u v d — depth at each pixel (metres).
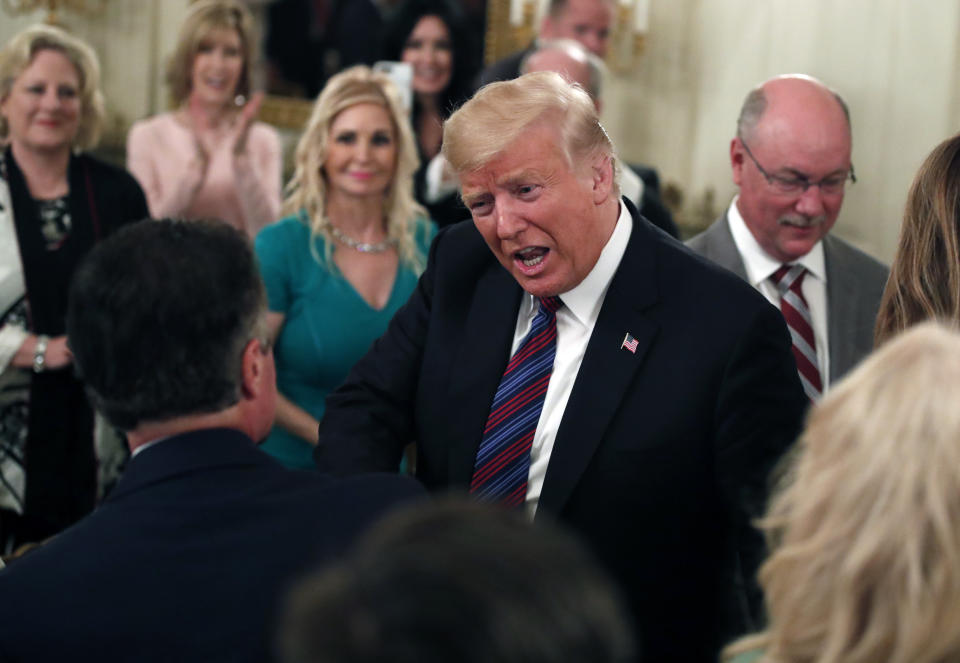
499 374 2.28
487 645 0.65
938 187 2.04
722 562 2.22
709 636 2.20
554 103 2.04
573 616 0.66
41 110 3.71
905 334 1.17
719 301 2.16
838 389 1.17
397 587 0.66
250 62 5.24
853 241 6.74
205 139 5.21
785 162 2.83
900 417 1.08
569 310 2.23
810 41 6.86
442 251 2.45
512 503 2.22
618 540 2.14
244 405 1.56
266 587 1.38
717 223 3.11
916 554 1.04
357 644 0.65
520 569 0.67
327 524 1.43
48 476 3.73
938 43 6.42
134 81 6.59
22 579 1.37
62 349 3.68
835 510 1.10
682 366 2.13
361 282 3.60
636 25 7.16
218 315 1.49
